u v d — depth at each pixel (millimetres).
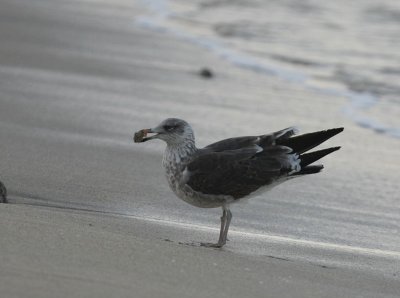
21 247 7422
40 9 28531
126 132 15336
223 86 20438
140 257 7699
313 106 19203
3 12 27125
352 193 12992
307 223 11273
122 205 11070
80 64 21078
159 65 22203
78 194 11320
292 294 7445
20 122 15164
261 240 10023
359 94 20688
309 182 13406
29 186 11391
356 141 16469
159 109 17438
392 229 11359
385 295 7977
